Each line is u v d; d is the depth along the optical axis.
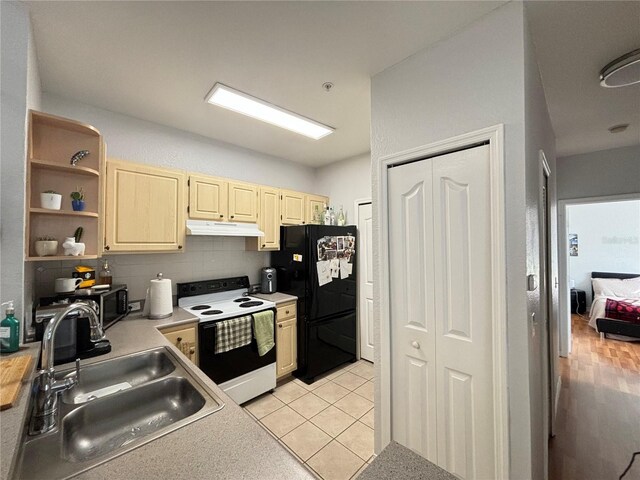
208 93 2.01
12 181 1.26
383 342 1.70
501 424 1.26
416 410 1.60
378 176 1.74
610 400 2.54
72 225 1.70
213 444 0.78
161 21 1.36
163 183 2.29
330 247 3.12
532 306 1.34
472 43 1.37
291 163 3.68
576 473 1.71
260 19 1.35
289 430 2.11
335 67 1.72
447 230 1.48
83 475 0.67
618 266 5.62
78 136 1.69
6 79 1.24
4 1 1.23
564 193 3.45
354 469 1.74
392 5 1.27
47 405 1.00
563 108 2.22
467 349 1.40
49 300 1.73
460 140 1.39
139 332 1.84
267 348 2.59
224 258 3.01
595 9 1.28
